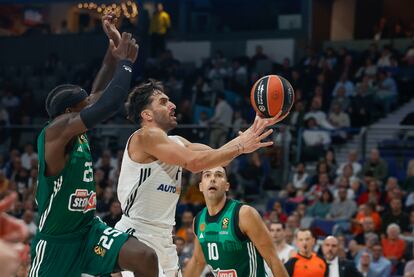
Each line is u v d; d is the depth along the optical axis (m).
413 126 15.99
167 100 5.38
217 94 18.39
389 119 18.06
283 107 5.05
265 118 5.07
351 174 14.70
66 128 4.69
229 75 20.61
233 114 18.20
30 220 13.88
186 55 23.23
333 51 20.50
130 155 5.25
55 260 4.89
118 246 4.90
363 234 12.43
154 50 22.05
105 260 4.91
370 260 11.13
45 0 19.16
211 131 16.66
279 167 15.94
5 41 24.52
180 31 24.12
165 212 5.35
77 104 4.92
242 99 19.17
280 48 22.39
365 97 17.83
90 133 17.77
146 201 5.27
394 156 16.25
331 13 23.62
